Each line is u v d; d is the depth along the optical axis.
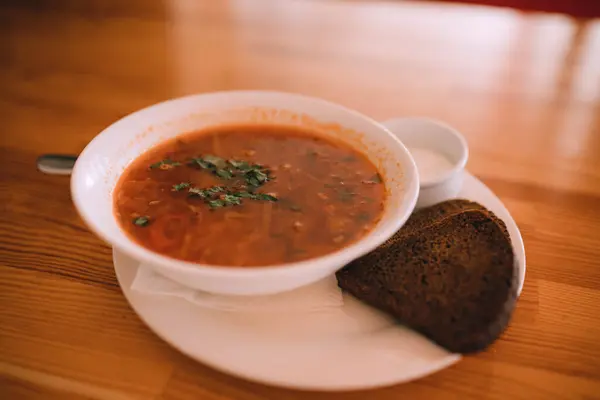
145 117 0.41
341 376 0.29
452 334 0.30
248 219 0.36
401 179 0.36
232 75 0.59
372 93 0.57
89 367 0.31
